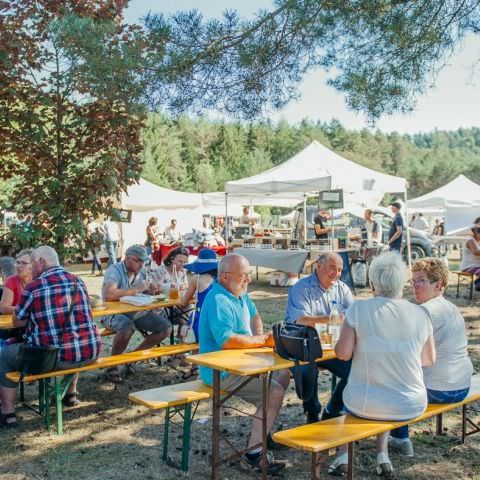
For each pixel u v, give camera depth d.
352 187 13.63
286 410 5.45
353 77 6.51
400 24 6.24
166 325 6.40
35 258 4.86
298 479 4.04
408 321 3.62
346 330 3.67
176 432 4.93
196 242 15.27
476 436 4.81
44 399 5.14
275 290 13.75
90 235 7.70
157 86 6.38
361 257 14.18
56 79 7.20
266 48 6.50
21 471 4.18
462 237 18.88
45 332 4.71
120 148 7.54
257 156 81.62
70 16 6.31
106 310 5.82
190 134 79.56
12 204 7.39
